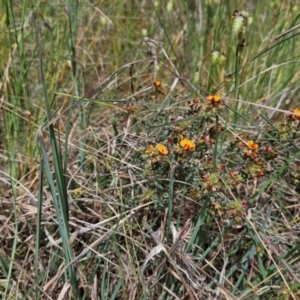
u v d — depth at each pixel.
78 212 0.48
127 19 0.78
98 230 0.46
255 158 0.45
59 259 0.45
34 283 0.39
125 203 0.47
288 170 0.49
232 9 0.74
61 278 0.43
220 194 0.44
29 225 0.46
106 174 0.49
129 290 0.43
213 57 0.55
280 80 0.67
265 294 0.43
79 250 0.47
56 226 0.48
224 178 0.45
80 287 0.44
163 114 0.50
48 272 0.44
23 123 0.59
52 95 0.61
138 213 0.47
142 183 0.48
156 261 0.44
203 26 0.71
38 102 0.61
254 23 0.73
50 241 0.42
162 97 0.62
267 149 0.47
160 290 0.44
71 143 0.52
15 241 0.42
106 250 0.45
